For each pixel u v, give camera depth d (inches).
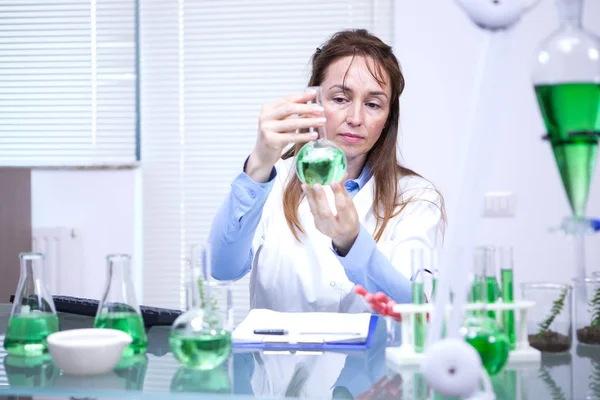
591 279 52.2
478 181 35.6
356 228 60.7
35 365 46.0
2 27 140.7
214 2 137.4
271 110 64.1
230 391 40.0
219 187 139.4
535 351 46.9
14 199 115.3
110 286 49.1
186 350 43.9
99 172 137.4
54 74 140.6
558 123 36.0
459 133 125.5
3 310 67.4
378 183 79.4
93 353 42.8
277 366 45.8
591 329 51.8
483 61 35.0
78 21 139.4
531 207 124.6
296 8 135.5
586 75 35.0
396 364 45.9
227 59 137.9
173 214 140.3
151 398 38.7
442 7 124.7
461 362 34.0
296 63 136.5
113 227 137.9
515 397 39.3
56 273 135.0
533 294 50.0
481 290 42.8
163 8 138.5
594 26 122.1
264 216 82.7
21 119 141.7
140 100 140.1
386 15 133.1
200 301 45.7
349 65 72.2
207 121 139.1
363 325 55.8
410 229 76.6
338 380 42.5
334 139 73.8
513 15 34.2
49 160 141.6
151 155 140.6
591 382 42.0
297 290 79.5
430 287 51.1
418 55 125.8
